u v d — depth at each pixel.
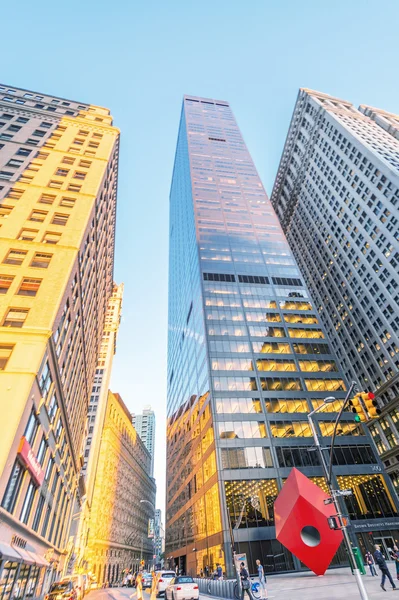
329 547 26.30
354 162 96.81
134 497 130.12
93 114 63.12
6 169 42.34
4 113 54.12
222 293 69.56
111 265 70.75
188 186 107.31
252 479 44.53
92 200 41.66
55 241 34.97
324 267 109.00
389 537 43.38
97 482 89.38
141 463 148.25
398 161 89.06
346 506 45.25
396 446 66.06
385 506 46.03
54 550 38.06
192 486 62.03
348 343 92.38
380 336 80.06
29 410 22.80
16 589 21.52
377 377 79.56
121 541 105.62
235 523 40.78
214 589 25.09
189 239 93.25
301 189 129.00
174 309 109.25
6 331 25.23
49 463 32.22
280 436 49.59
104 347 117.69
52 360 27.89
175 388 92.94
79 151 51.19
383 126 117.81
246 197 103.00
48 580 34.12
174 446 88.75
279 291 73.44
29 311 27.48
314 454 48.72
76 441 51.59
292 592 20.39
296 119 136.12
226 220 91.00
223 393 53.22
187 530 63.25
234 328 63.41
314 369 60.16
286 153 144.75
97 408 96.62
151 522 161.25
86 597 32.38
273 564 38.62
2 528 19.25
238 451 46.88
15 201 37.84
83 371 50.03
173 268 122.06
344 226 99.06
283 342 63.41
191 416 67.50
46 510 32.47
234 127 144.75
